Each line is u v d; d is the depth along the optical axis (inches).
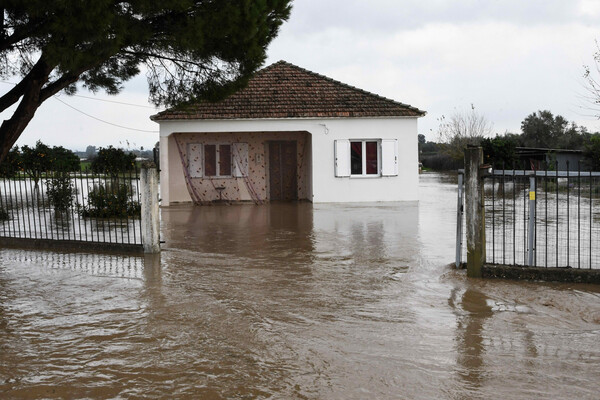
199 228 562.6
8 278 341.7
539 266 320.2
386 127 818.8
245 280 326.0
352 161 825.5
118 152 705.0
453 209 714.8
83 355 207.6
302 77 895.7
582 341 217.8
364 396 169.9
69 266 376.8
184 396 171.6
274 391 174.4
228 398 169.9
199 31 355.6
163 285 316.2
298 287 307.6
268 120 799.7
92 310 267.9
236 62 431.2
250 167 877.2
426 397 169.0
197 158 865.5
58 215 647.1
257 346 215.0
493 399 167.2
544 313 254.5
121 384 181.0
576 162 1155.9
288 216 660.7
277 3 411.8
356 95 853.8
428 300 277.9
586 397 168.2
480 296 282.8
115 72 476.7
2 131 342.6
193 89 453.4
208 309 266.2
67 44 303.7
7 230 545.0
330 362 197.9
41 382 183.5
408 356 202.8
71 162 1060.5
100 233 524.7
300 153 892.0
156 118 787.4
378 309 263.4
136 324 244.4
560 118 1873.8
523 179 342.6
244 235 509.0
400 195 826.8
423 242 455.5
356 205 783.1
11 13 327.6
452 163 1927.9
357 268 356.8
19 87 355.9
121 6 335.3
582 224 522.0
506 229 502.6
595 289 291.3
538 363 195.3
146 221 418.0
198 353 208.1
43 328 240.5
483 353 205.3
